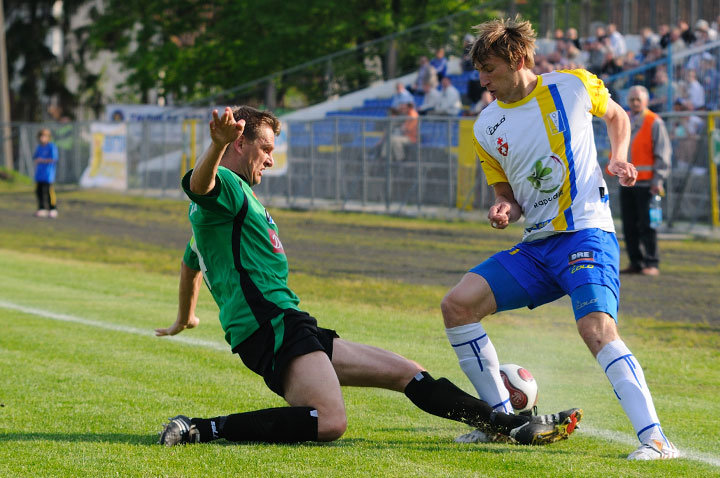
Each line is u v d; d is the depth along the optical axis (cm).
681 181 3966
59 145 7669
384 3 7650
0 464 991
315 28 7800
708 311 2248
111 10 9069
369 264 3133
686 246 3575
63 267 3091
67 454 1030
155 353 1692
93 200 6194
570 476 941
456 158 4688
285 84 6844
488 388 1128
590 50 5006
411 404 1330
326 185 5378
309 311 2198
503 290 1116
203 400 1334
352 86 6612
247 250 1072
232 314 1079
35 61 11138
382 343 1803
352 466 977
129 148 6819
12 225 4575
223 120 941
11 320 2052
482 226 4400
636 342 1878
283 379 1060
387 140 5016
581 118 1098
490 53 1082
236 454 1020
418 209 4872
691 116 3903
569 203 1093
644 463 991
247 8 8006
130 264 3181
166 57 8669
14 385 1420
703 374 1569
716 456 1048
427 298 2436
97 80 11194
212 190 1032
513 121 1105
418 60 6309
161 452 1030
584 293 1056
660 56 4766
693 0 5447
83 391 1383
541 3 5650
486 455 1028
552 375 1566
